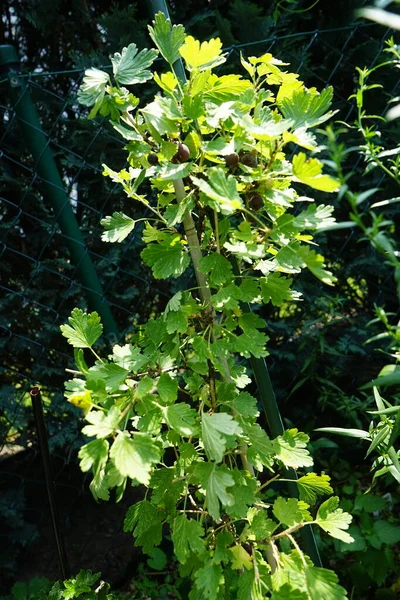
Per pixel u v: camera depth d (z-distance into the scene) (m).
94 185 1.35
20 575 1.27
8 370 1.25
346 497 1.38
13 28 1.46
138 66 0.65
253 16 1.29
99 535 1.35
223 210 0.61
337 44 1.40
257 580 0.64
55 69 1.45
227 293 0.63
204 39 1.34
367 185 1.38
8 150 1.32
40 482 1.28
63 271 1.32
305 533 0.88
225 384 0.69
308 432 1.41
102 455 0.55
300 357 1.42
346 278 1.45
